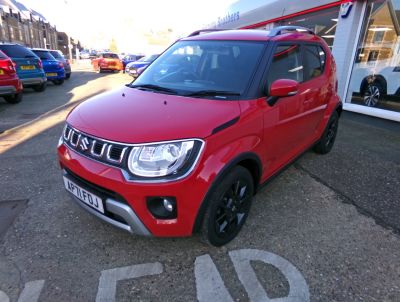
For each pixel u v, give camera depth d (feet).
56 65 45.01
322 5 25.35
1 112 25.20
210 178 7.16
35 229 9.20
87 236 8.92
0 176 12.66
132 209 6.99
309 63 12.02
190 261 8.02
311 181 12.69
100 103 9.02
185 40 12.09
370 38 23.38
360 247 8.71
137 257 8.13
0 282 7.22
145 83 10.63
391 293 7.18
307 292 7.14
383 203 11.10
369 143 17.65
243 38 10.62
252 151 8.38
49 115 24.23
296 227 9.56
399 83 21.35
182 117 7.52
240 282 7.38
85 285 7.21
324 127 14.20
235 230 8.82
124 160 6.94
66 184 8.54
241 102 8.43
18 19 175.11
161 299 6.89
